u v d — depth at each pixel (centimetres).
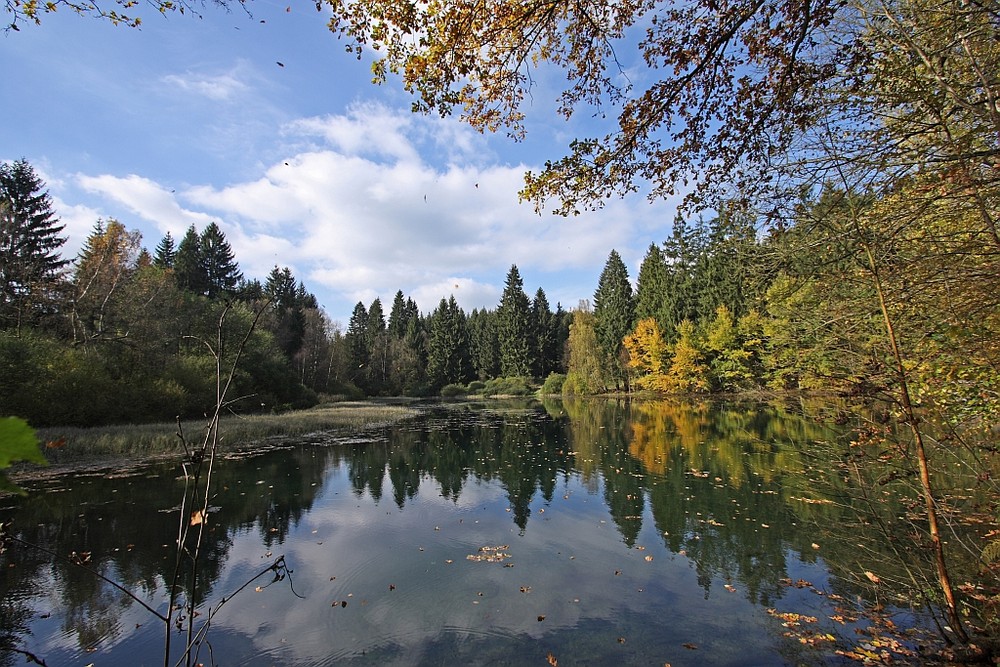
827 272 450
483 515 901
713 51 389
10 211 2061
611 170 445
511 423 2397
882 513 705
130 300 2342
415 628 522
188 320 2738
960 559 518
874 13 397
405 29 357
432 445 1700
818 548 687
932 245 404
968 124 399
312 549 740
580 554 711
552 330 6594
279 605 571
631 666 450
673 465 1257
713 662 452
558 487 1091
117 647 491
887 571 578
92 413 1766
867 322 466
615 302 4925
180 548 246
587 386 4569
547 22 390
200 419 2147
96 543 752
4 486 66
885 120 407
